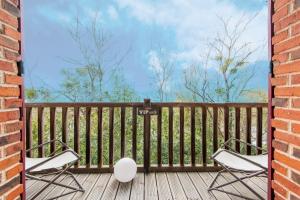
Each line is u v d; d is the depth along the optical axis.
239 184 3.36
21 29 1.73
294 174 1.50
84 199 2.88
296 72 1.48
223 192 3.03
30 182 3.43
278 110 1.68
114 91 7.48
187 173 3.78
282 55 1.63
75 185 3.30
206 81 7.57
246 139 3.83
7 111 1.54
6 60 1.53
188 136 5.07
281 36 1.63
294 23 1.50
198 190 3.14
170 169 3.82
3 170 1.48
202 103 3.79
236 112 3.82
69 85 7.62
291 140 1.54
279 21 1.66
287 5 1.57
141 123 4.98
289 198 1.55
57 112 5.04
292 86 1.52
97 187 3.24
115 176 3.36
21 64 1.71
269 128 1.78
